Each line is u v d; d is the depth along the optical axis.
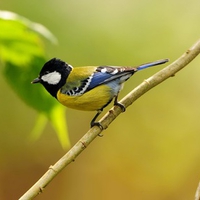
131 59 12.84
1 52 5.32
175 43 12.95
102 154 14.41
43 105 5.77
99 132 5.82
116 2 12.95
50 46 12.07
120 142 14.15
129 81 13.17
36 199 14.82
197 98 13.40
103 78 6.70
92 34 12.63
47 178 5.25
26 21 5.05
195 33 12.90
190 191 13.77
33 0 12.03
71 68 6.98
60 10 12.35
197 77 13.35
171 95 13.61
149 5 13.00
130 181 14.16
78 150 5.50
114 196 14.38
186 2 12.99
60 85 6.90
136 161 14.05
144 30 12.95
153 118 13.77
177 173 13.84
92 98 6.73
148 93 13.69
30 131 13.33
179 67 5.94
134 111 13.90
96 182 14.52
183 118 13.57
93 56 12.59
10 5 11.82
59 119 5.88
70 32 12.42
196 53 5.94
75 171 14.70
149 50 12.92
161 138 13.77
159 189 13.97
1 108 12.86
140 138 13.95
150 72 13.10
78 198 14.62
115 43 12.79
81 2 12.66
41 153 13.90
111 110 6.06
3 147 13.46
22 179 14.17
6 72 5.48
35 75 5.52
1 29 5.09
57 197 14.82
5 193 14.15
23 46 5.28
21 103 12.95
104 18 12.81
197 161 13.64
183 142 13.68
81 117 13.64
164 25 12.98
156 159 13.92
